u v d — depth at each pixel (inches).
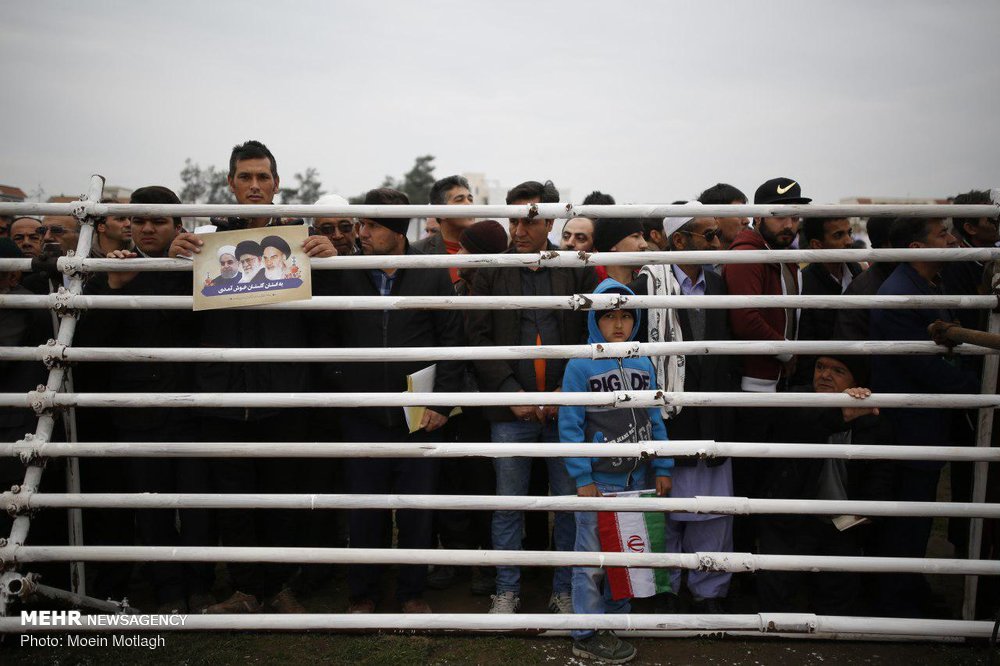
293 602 151.1
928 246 144.5
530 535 180.5
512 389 152.2
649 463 142.3
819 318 164.4
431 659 131.3
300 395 131.0
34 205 134.5
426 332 153.0
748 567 129.4
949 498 238.2
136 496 130.0
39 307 132.9
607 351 130.0
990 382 137.7
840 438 152.1
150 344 150.9
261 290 133.2
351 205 132.6
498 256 132.0
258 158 157.6
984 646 136.9
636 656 133.5
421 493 152.2
